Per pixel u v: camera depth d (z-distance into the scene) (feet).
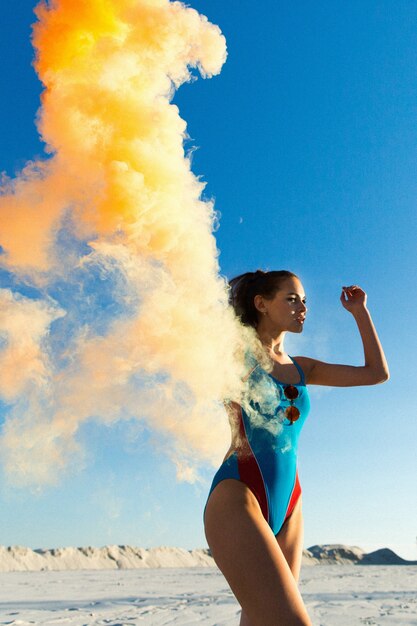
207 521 7.36
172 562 590.14
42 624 42.52
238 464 7.82
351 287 9.66
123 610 55.72
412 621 42.34
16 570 465.06
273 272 9.23
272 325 9.07
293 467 8.30
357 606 57.67
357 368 9.20
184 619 45.29
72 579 180.14
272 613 6.40
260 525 6.99
